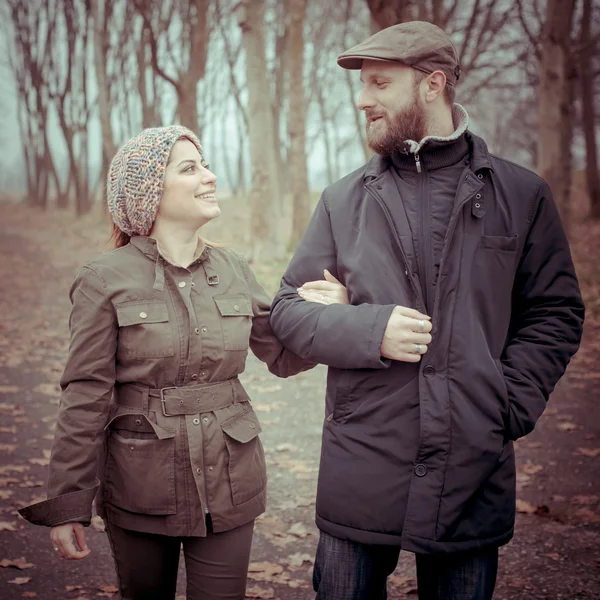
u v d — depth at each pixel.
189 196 2.16
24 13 28.70
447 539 2.05
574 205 23.27
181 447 2.13
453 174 2.16
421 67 2.10
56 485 2.09
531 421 2.09
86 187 28.91
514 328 2.27
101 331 2.12
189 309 2.17
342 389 2.18
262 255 12.70
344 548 2.16
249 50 12.41
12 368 7.52
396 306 2.06
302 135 13.75
